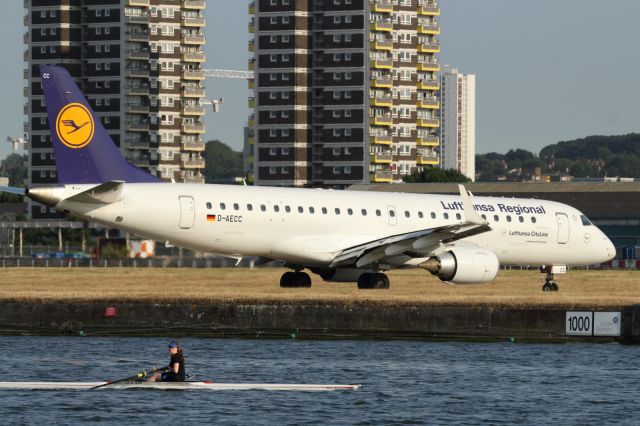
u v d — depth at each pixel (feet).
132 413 473.26
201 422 458.09
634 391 525.34
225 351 638.53
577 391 524.93
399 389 525.34
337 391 519.19
